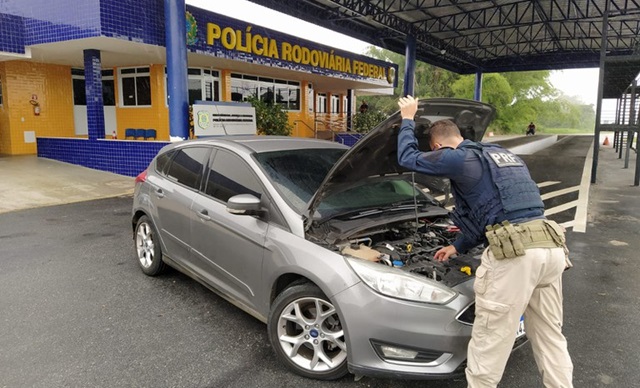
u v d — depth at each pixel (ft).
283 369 9.77
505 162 8.06
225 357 10.22
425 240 11.20
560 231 7.79
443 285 8.54
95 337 11.07
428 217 12.20
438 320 8.16
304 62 56.85
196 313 12.44
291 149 12.62
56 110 49.62
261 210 10.56
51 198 28.94
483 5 57.93
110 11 33.53
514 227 7.55
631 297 13.91
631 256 18.08
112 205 27.32
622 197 31.37
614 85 56.65
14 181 33.22
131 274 15.42
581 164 52.26
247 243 10.65
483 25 62.23
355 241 10.37
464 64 103.40
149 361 10.02
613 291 14.40
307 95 70.90
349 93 85.92
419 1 56.49
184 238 13.05
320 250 9.28
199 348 10.60
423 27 70.03
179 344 10.77
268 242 10.10
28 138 47.26
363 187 12.62
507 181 7.82
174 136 35.83
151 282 14.67
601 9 57.41
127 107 52.42
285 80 65.87
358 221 11.07
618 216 25.44
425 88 193.57
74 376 9.42
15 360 10.01
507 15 60.23
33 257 17.19
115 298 13.39
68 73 50.39
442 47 80.23
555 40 76.95
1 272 15.52
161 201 14.03
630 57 36.40
